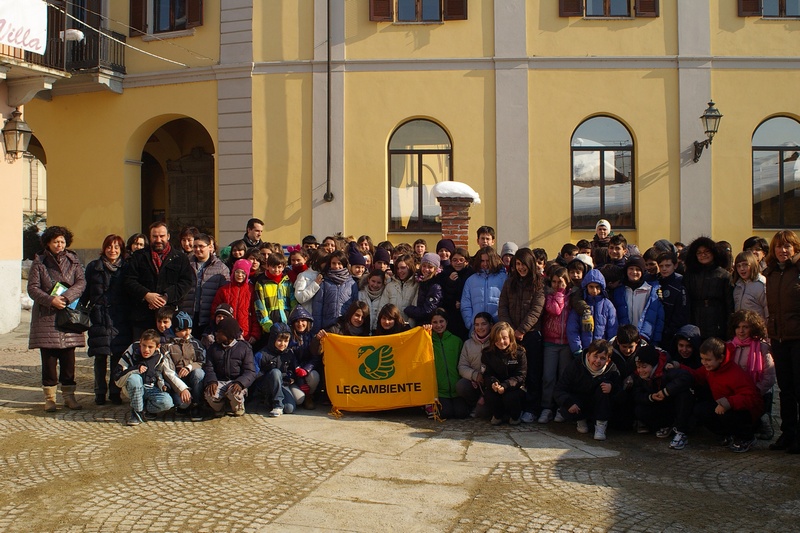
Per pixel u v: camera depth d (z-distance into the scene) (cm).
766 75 1484
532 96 1482
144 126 1608
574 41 1480
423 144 1510
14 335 1234
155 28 1600
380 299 835
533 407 757
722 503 504
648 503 503
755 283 691
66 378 772
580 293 741
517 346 726
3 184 1234
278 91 1508
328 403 822
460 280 825
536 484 541
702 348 644
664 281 744
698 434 695
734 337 663
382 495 513
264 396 779
